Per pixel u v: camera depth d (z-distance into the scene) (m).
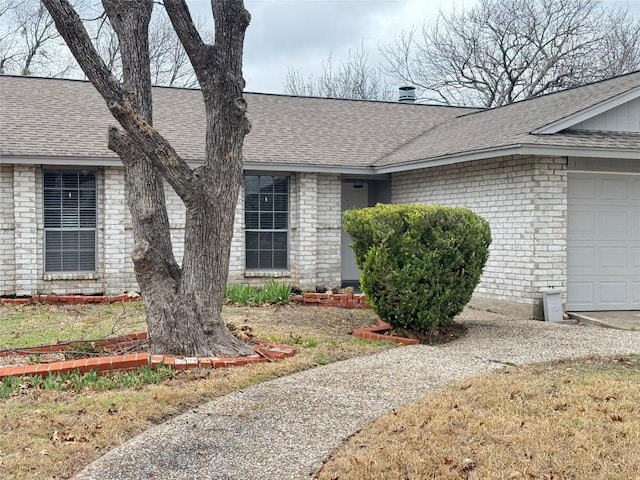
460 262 9.33
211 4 7.91
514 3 32.34
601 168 11.79
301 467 4.72
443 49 34.34
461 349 8.59
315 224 14.95
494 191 12.31
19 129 13.51
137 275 7.89
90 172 13.56
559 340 9.19
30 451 4.94
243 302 12.48
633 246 12.17
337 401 6.23
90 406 5.95
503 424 5.51
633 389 6.46
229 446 5.11
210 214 7.83
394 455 4.89
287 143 15.45
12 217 13.05
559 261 11.48
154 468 4.70
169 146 7.46
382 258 9.18
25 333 9.44
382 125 17.77
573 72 31.64
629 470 4.61
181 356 7.71
